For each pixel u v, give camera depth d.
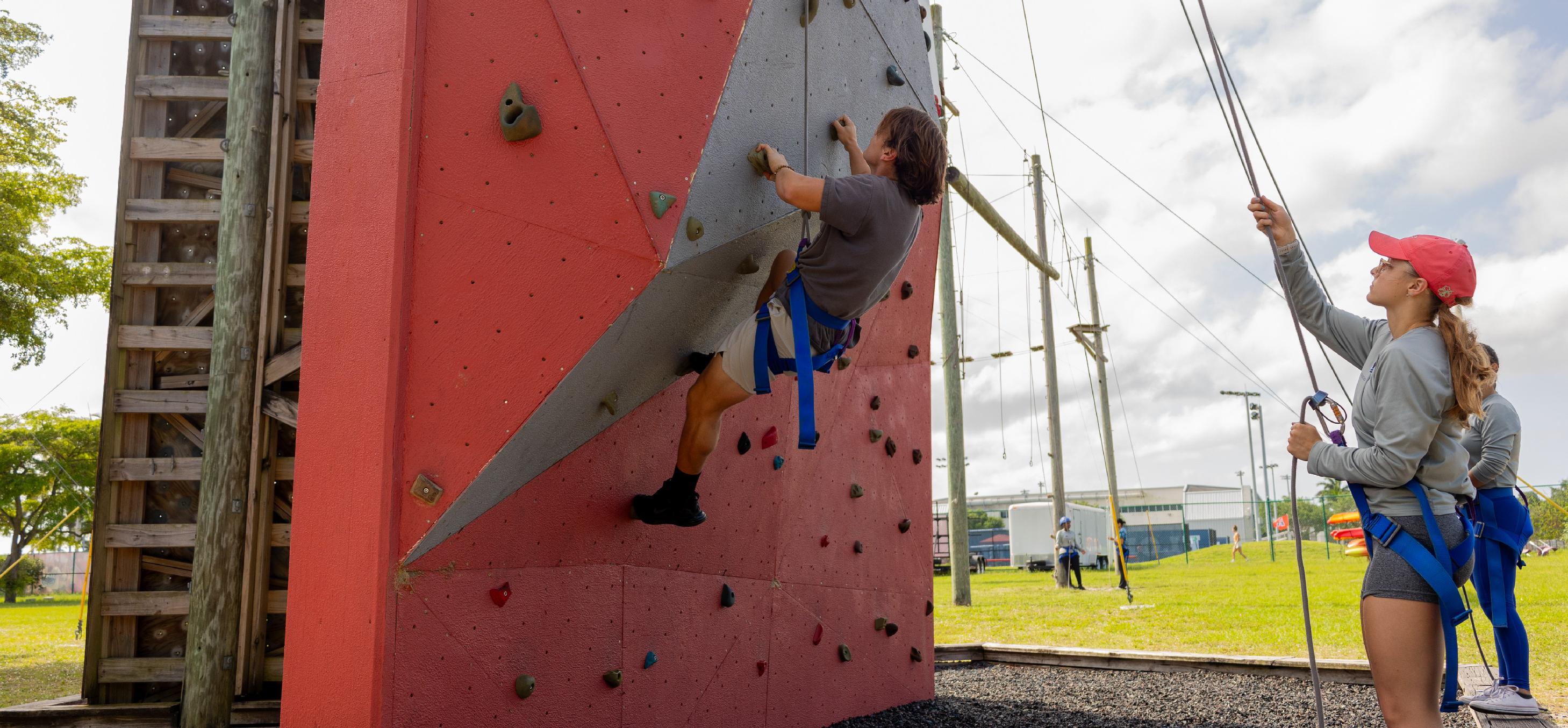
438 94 2.77
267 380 4.57
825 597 4.61
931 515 5.60
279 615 4.65
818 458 4.62
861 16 3.64
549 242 2.70
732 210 2.93
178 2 5.18
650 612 3.53
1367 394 2.54
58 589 46.75
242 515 4.44
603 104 2.70
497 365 2.68
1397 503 2.47
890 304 5.24
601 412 3.13
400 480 2.64
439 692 2.70
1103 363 21.25
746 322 2.97
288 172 4.79
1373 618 2.47
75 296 16.45
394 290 2.67
